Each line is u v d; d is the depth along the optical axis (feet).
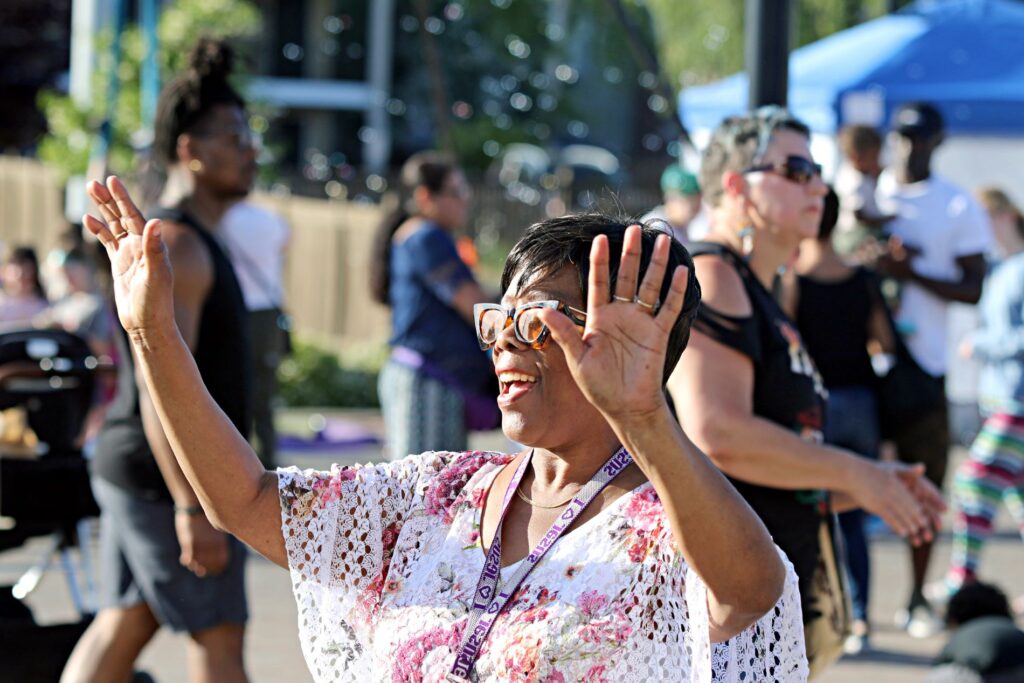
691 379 15.42
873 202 32.24
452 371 28.66
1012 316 31.86
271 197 72.18
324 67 146.51
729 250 16.39
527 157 118.42
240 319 18.52
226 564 18.07
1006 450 31.76
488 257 86.43
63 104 66.28
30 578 23.90
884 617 31.78
